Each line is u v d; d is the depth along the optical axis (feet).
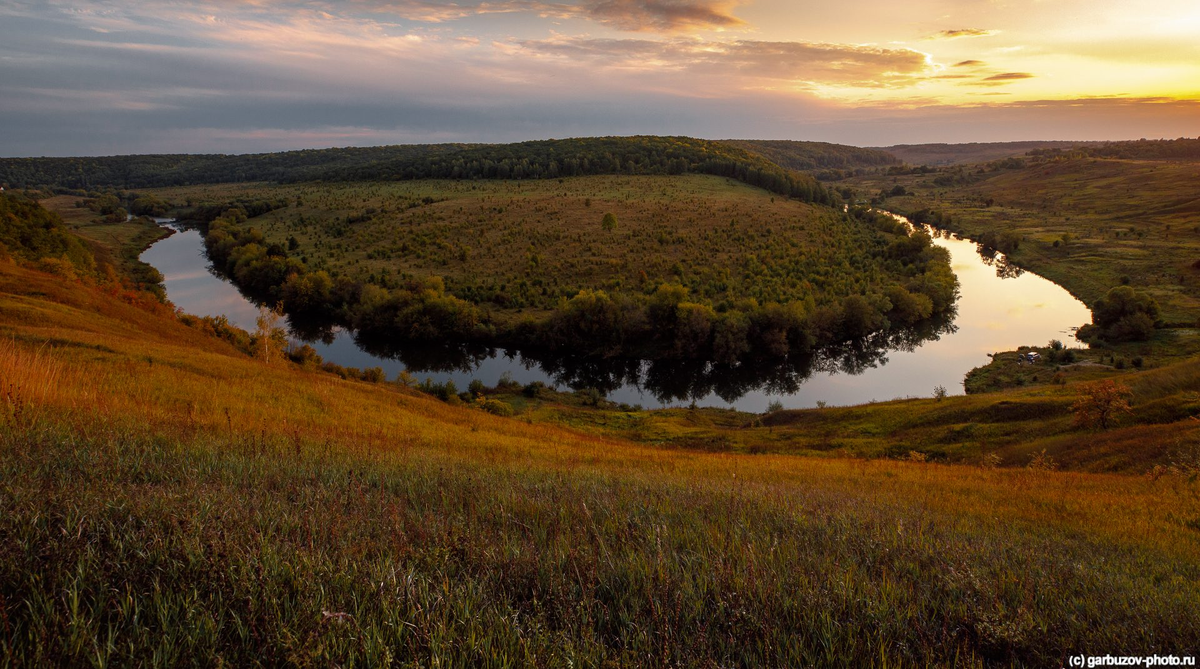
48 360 36.88
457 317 247.29
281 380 78.38
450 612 9.84
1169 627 12.73
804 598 12.00
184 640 8.11
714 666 9.18
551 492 22.39
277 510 14.11
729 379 219.61
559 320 240.53
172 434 25.34
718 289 284.20
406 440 50.67
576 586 11.73
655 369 229.04
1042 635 11.52
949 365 219.82
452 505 18.29
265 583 9.50
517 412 163.02
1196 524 32.19
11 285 111.65
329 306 277.23
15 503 11.58
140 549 10.14
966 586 13.96
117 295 155.02
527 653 8.74
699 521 19.11
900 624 11.32
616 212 456.45
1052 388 130.00
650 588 11.42
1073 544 24.23
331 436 38.73
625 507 20.42
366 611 9.52
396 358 236.22
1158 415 87.15
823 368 226.58
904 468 63.52
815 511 23.38
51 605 8.04
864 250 364.17
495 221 435.94
